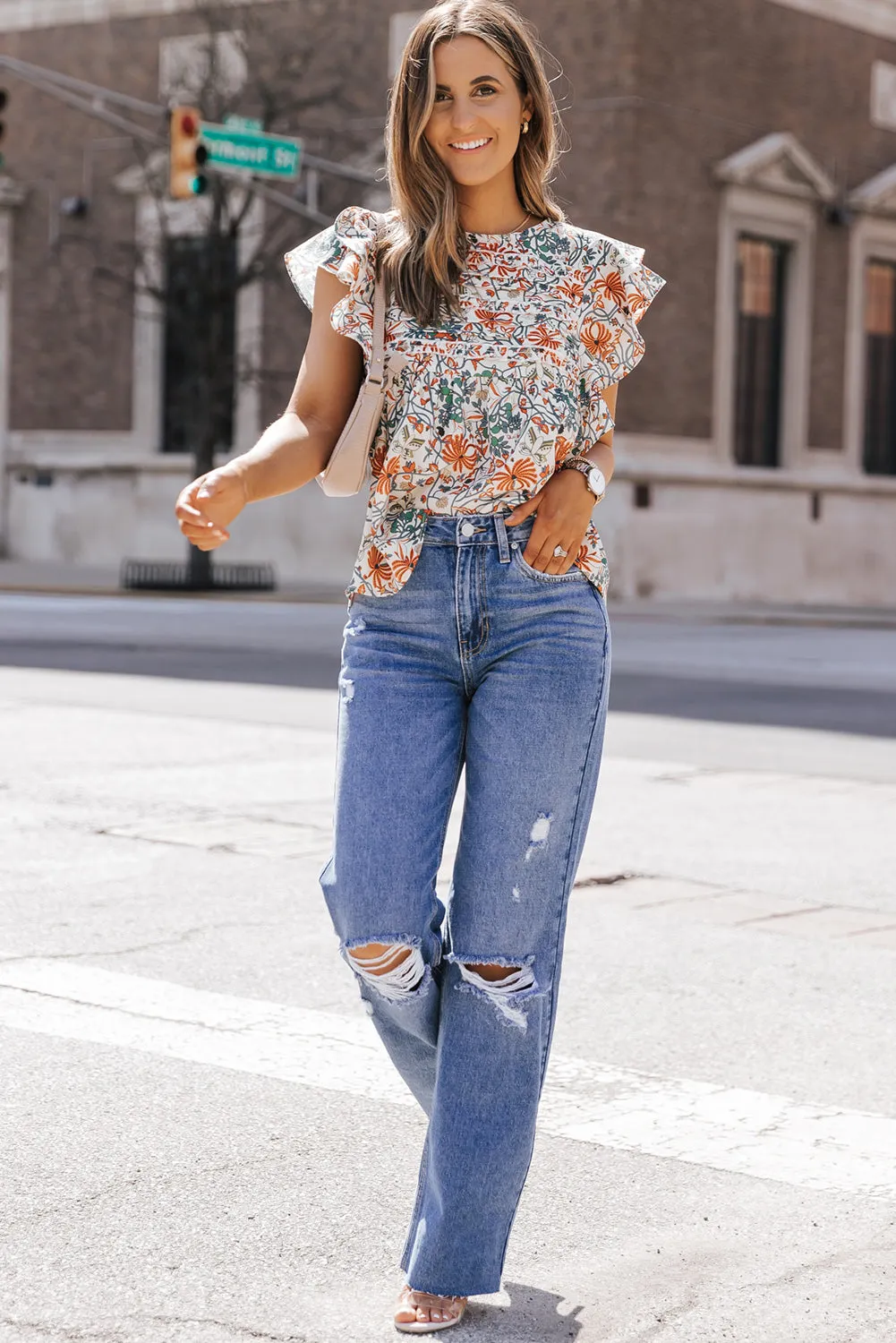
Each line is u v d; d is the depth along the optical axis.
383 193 36.75
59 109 41.28
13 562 42.06
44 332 41.84
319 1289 4.16
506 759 3.90
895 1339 3.96
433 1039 4.09
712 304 36.62
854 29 39.47
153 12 39.88
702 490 36.53
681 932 7.89
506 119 3.96
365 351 3.90
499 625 3.91
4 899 8.12
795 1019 6.57
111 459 40.69
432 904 3.95
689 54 35.62
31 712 15.14
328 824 10.13
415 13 36.47
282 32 38.06
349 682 3.96
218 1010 6.45
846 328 40.03
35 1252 4.32
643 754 13.51
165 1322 3.96
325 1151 5.08
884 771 12.84
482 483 3.89
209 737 13.71
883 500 40.81
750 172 36.59
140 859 9.09
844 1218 4.68
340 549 38.16
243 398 39.31
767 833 10.25
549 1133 5.31
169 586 34.62
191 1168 4.91
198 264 39.09
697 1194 4.83
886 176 40.03
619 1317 4.05
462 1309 4.01
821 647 25.66
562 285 4.01
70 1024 6.23
